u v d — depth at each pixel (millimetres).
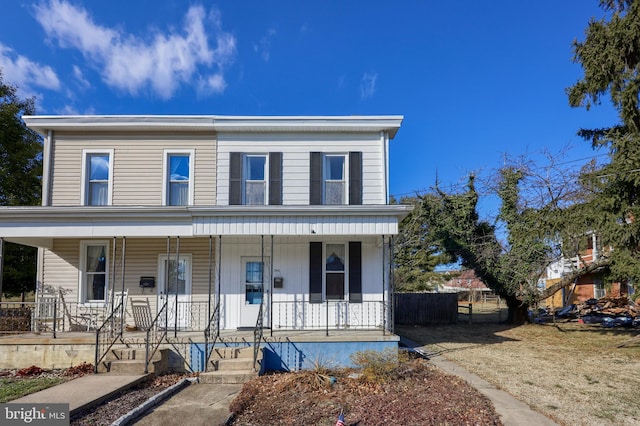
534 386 8117
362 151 12117
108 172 12047
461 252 19375
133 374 8352
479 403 6785
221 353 9359
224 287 11477
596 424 6023
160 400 6898
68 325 11492
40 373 8984
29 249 19078
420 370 8945
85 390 7141
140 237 11125
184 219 10297
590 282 25406
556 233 14406
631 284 12477
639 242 11656
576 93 13156
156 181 12000
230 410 6391
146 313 10953
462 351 12094
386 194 11883
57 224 10180
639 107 12016
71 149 12047
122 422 5738
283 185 11953
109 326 10711
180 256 11812
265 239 11609
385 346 9695
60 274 11789
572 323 19453
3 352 9516
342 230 10195
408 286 29203
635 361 10727
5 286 19047
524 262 17984
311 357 9586
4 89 19672
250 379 8156
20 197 19250
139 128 12016
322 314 11352
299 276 11484
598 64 12195
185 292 11688
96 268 11961
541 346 13109
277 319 11312
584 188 14656
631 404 6980
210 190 12000
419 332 16703
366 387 7648
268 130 12031
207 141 12172
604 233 11984
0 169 18188
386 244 11555
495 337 15234
